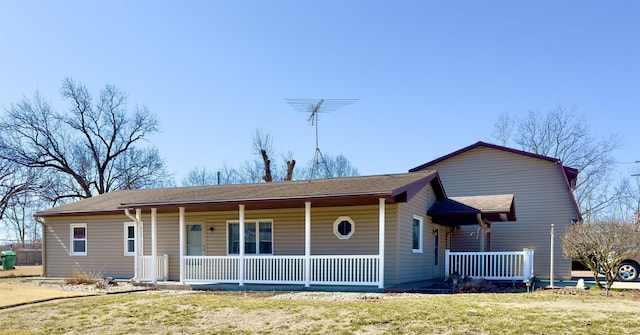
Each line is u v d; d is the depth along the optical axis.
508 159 19.38
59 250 18.95
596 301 9.99
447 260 14.47
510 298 10.42
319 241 14.95
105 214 18.05
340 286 12.84
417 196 15.50
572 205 18.00
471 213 15.45
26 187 31.94
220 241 16.47
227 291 13.05
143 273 15.95
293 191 14.39
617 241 12.24
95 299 11.55
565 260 17.78
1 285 15.43
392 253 13.80
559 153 35.78
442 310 8.87
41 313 10.09
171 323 8.91
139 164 37.31
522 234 18.62
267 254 15.74
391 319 8.31
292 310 9.43
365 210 14.45
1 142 31.42
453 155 20.28
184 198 15.48
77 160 34.25
